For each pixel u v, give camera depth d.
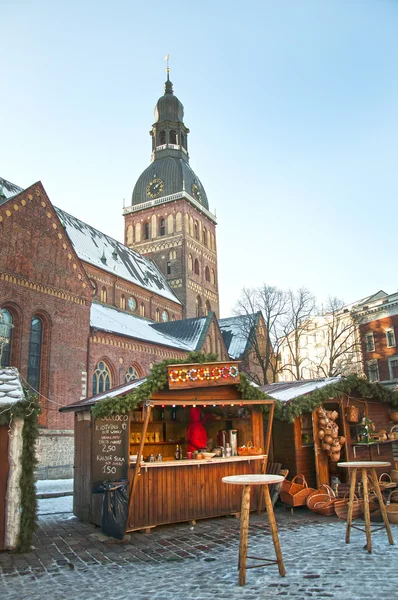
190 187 72.38
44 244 31.95
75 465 15.34
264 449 14.98
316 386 16.56
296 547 10.00
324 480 15.49
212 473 13.77
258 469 14.60
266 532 11.81
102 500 13.06
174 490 12.97
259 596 6.96
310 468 15.96
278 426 16.62
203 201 75.75
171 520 12.72
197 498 13.34
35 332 30.98
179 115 77.12
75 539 11.79
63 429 30.97
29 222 31.00
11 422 11.14
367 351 58.72
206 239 74.94
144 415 12.48
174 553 10.16
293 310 55.38
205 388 13.73
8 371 12.42
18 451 11.09
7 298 28.78
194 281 69.25
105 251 56.44
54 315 31.94
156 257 69.31
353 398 16.73
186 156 77.12
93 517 13.48
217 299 75.25
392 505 12.42
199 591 7.40
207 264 74.00
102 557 10.08
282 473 15.06
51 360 31.14
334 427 15.70
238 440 15.73
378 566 8.16
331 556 9.05
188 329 52.41
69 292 33.47
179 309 65.19
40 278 31.27
